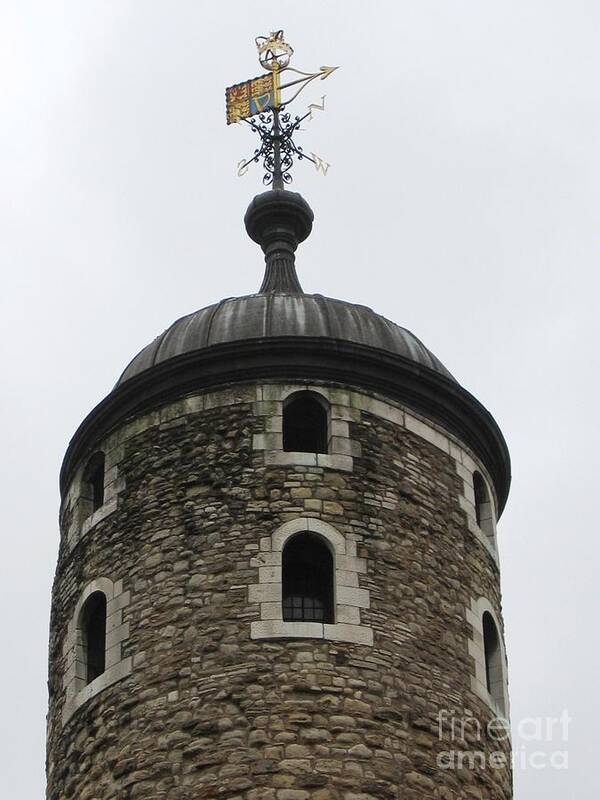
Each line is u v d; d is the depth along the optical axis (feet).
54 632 93.56
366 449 89.61
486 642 91.76
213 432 89.71
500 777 87.04
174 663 83.66
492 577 93.81
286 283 103.40
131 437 92.27
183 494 88.48
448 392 94.12
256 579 84.58
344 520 86.89
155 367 91.91
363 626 84.12
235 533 86.12
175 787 80.48
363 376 91.66
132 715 83.66
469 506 93.50
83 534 92.53
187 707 82.23
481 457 96.99
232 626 83.51
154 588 86.48
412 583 87.20
